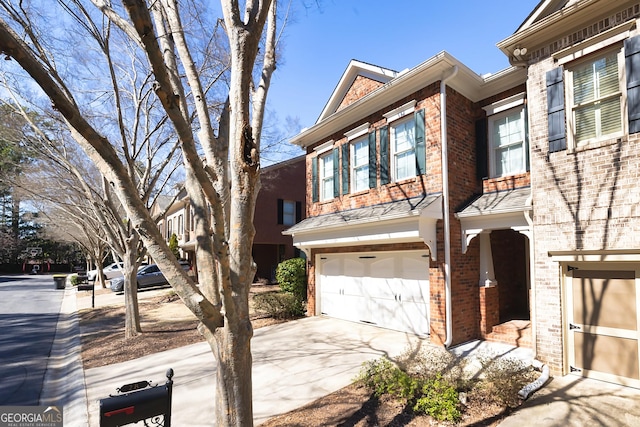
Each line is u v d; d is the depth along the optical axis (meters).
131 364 6.96
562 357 5.59
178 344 8.28
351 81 11.03
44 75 2.36
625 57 5.23
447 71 7.65
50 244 41.59
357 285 9.98
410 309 8.48
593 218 5.38
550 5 6.12
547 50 6.16
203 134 3.79
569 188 5.70
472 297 7.88
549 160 5.98
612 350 5.21
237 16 3.20
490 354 6.62
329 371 6.05
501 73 7.77
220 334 3.22
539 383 5.16
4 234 36.84
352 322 9.91
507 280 9.12
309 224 10.79
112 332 9.91
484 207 7.21
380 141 9.29
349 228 9.03
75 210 13.59
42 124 8.96
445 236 7.41
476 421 4.16
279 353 7.18
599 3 5.39
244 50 3.15
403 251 8.68
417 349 7.04
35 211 24.23
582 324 5.52
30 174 10.61
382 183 9.13
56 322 12.05
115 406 3.01
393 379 4.91
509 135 8.05
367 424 4.14
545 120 6.12
